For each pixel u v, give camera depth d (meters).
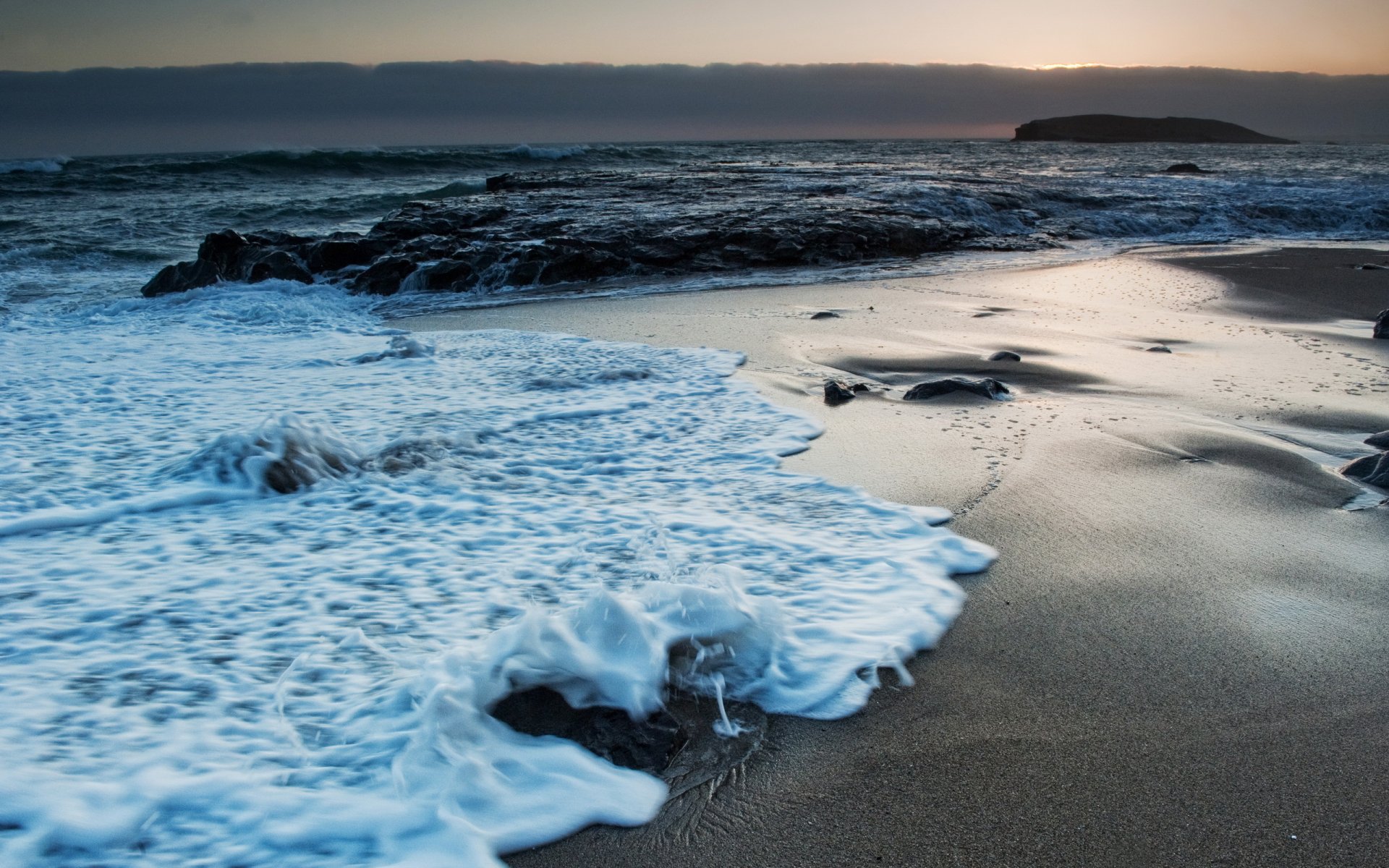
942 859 2.18
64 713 2.54
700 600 3.08
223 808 2.19
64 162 33.03
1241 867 2.14
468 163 38.84
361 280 12.66
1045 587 3.56
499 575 3.56
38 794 2.17
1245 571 3.69
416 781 2.29
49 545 3.84
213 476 4.53
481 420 5.74
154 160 51.28
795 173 28.09
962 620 3.31
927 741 2.63
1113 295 10.66
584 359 7.54
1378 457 4.69
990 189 20.70
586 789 2.37
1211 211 19.02
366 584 3.48
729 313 9.88
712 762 2.53
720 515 4.23
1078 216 18.69
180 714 2.57
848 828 2.28
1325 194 21.03
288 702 2.64
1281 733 2.64
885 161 40.56
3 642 2.97
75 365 7.39
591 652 2.78
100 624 3.12
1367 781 2.43
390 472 4.76
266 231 14.59
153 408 6.05
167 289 13.05
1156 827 2.27
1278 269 12.45
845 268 13.62
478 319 10.06
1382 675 2.94
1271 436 5.32
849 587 3.49
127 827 2.10
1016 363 7.18
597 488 4.62
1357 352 7.52
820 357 7.55
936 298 10.68
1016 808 2.34
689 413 5.94
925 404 6.10
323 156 34.12
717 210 17.14
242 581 3.50
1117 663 3.02
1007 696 2.85
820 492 4.53
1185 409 5.88
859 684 2.88
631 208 17.56
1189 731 2.65
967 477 4.73
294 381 6.84
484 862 2.10
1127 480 4.69
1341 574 3.65
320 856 2.07
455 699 2.53
